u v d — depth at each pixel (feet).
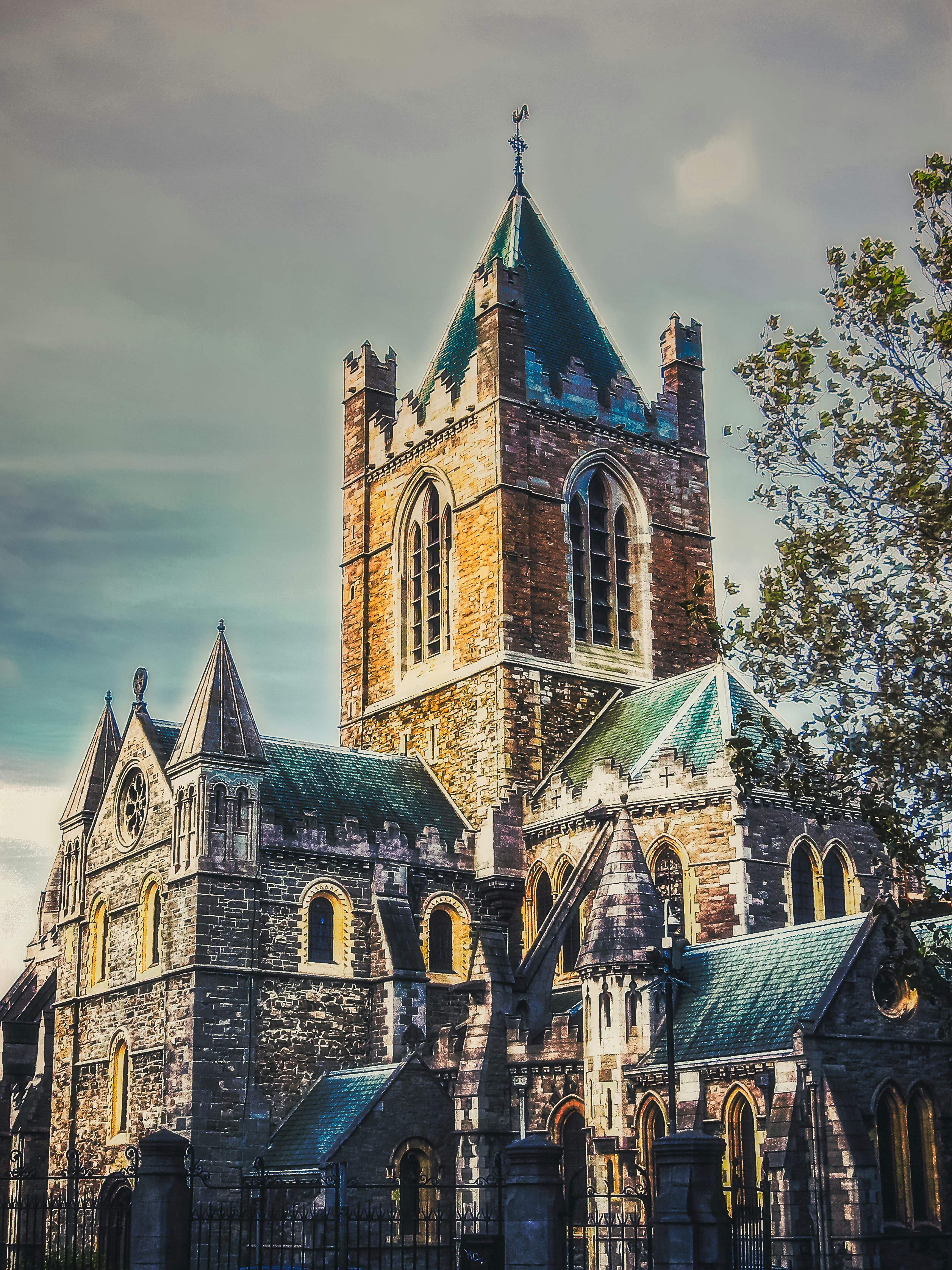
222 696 217.15
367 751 263.08
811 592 145.28
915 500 140.97
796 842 209.26
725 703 223.30
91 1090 227.81
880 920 174.81
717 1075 174.29
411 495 273.13
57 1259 190.29
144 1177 138.72
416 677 263.70
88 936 238.07
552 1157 124.77
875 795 145.28
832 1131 162.50
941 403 143.95
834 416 145.69
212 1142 199.62
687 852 208.64
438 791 249.96
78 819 245.45
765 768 204.74
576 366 265.54
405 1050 212.02
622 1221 150.61
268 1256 189.88
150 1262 135.33
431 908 226.58
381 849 223.92
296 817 222.07
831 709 145.79
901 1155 168.66
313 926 216.33
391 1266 163.22
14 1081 254.27
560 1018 197.47
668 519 270.46
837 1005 168.86
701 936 204.85
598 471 265.54
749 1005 179.73
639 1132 182.29
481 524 253.24
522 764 241.35
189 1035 202.69
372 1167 191.01
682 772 211.61
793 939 184.44
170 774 219.00
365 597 280.31
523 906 231.09
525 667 245.65
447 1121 198.90
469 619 252.62
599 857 215.92
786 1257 157.89
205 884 207.62
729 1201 167.73
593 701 252.01
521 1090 198.90
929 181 141.79
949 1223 168.76
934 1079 172.86
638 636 262.47
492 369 256.32
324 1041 212.02
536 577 251.19
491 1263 155.02
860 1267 157.89
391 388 293.02
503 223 283.18
